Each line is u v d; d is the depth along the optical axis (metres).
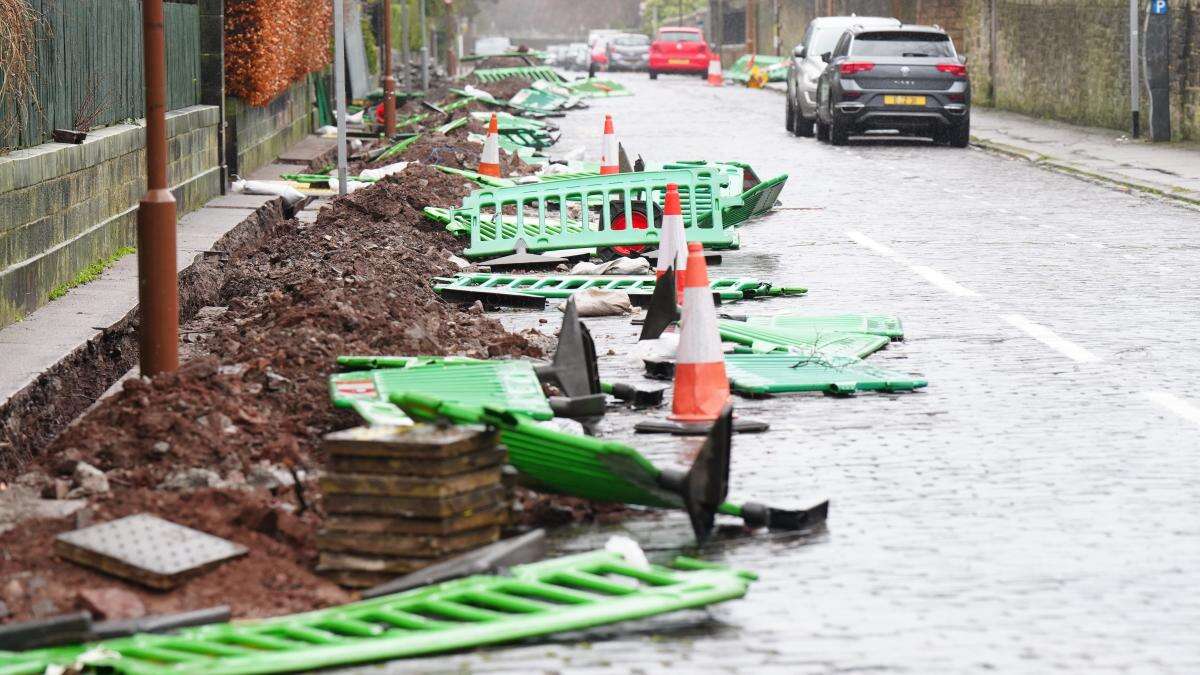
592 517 19.58
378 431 17.08
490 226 43.53
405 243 42.75
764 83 154.62
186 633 14.83
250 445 21.05
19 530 17.48
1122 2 85.56
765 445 23.09
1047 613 15.98
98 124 40.44
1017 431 23.70
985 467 21.70
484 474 17.11
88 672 13.91
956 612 16.02
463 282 36.97
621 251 42.16
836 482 21.06
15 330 29.66
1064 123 94.62
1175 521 19.16
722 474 18.08
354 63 117.38
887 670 14.41
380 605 15.64
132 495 18.42
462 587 15.97
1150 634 15.34
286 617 15.42
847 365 27.77
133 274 36.53
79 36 38.19
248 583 16.30
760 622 15.80
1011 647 15.01
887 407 25.41
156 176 24.36
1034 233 47.03
